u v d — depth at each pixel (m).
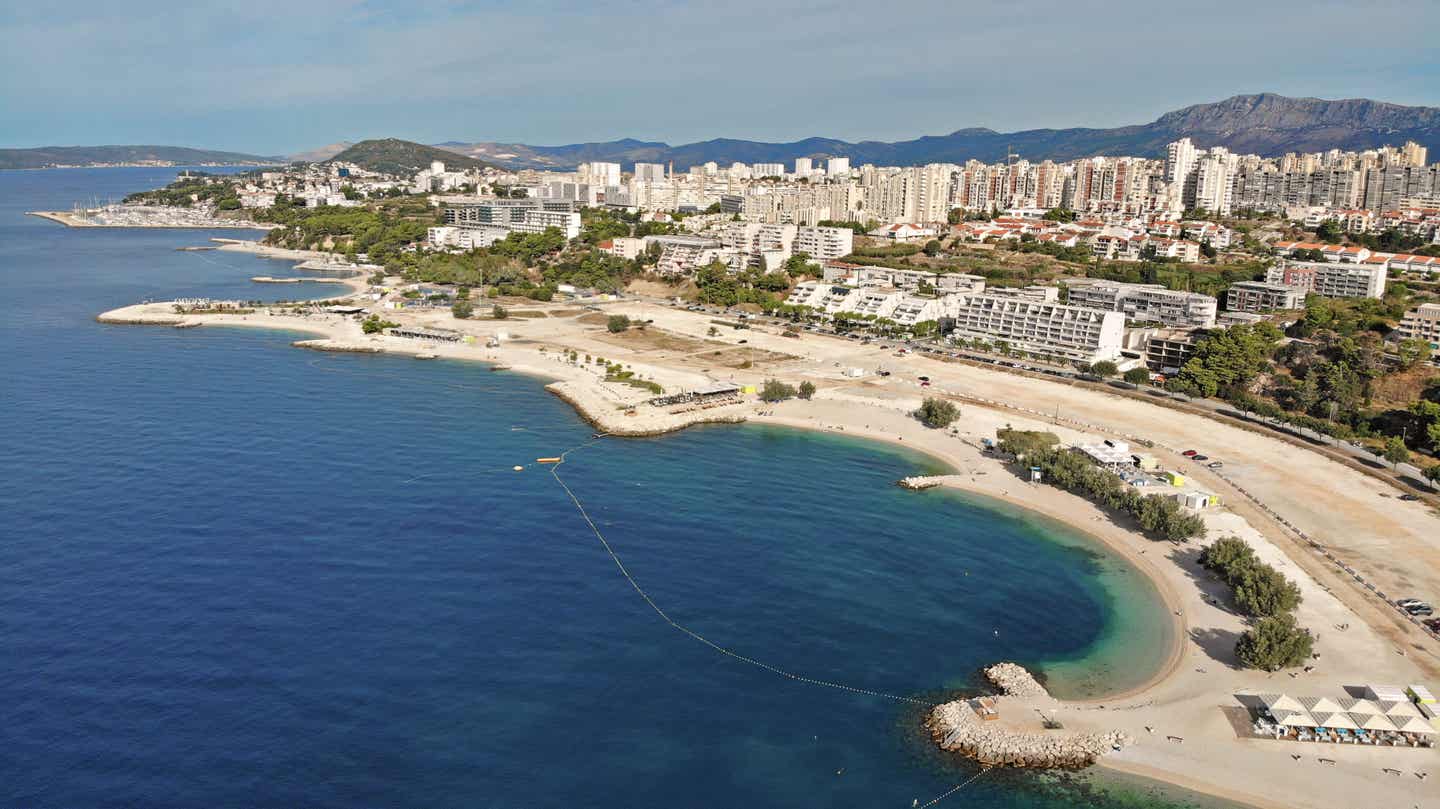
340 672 158.38
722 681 160.12
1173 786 136.38
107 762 135.25
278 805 127.94
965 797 134.12
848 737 146.62
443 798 130.25
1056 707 153.25
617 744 142.75
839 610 185.50
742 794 133.25
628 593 189.75
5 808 125.38
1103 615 186.50
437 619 176.75
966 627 180.50
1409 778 137.88
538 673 160.12
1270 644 165.12
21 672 155.75
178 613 175.88
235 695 151.38
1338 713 146.50
